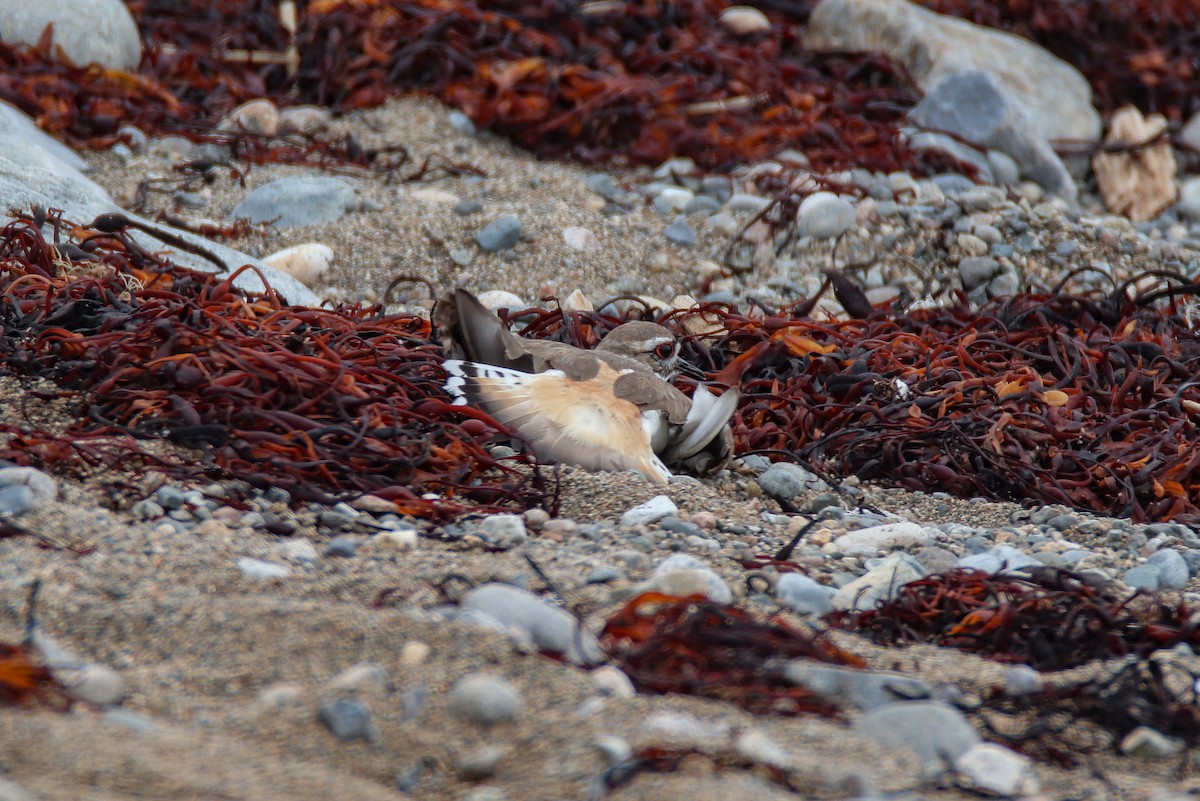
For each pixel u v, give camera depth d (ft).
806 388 60.23
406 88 98.99
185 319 51.31
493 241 79.66
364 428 45.75
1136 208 99.76
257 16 104.22
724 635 32.19
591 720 27.81
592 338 64.39
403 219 81.20
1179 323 76.02
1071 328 74.64
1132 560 44.78
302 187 81.61
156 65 97.50
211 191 83.56
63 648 29.66
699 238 84.17
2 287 57.11
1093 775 29.12
